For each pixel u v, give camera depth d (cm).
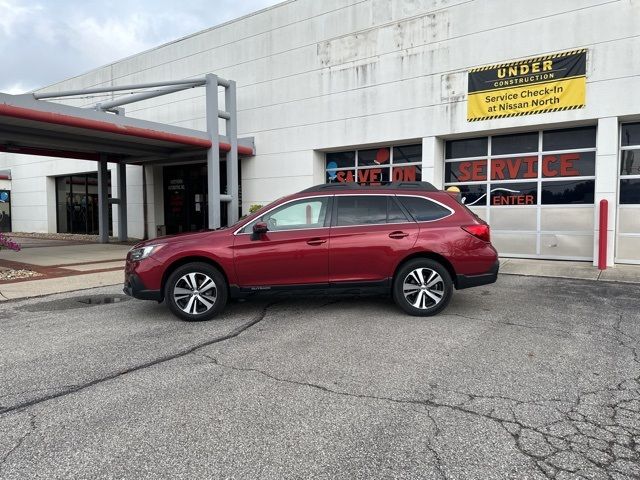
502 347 496
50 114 1120
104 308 707
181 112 1814
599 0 1020
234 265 607
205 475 272
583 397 371
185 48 1786
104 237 1905
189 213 1983
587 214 1107
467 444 303
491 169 1235
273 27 1534
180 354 482
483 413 345
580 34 1044
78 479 268
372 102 1343
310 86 1460
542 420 333
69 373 432
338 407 357
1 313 682
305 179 1486
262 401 369
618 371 426
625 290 802
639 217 1046
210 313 612
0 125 1194
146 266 608
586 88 1041
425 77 1252
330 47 1412
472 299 735
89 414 349
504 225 1218
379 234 620
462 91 1198
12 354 488
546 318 617
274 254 610
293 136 1505
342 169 1479
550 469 274
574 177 1123
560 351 482
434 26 1232
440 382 403
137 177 2078
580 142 1115
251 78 1596
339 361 457
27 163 2577
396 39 1294
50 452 297
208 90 1407
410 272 623
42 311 691
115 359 470
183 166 1989
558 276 938
